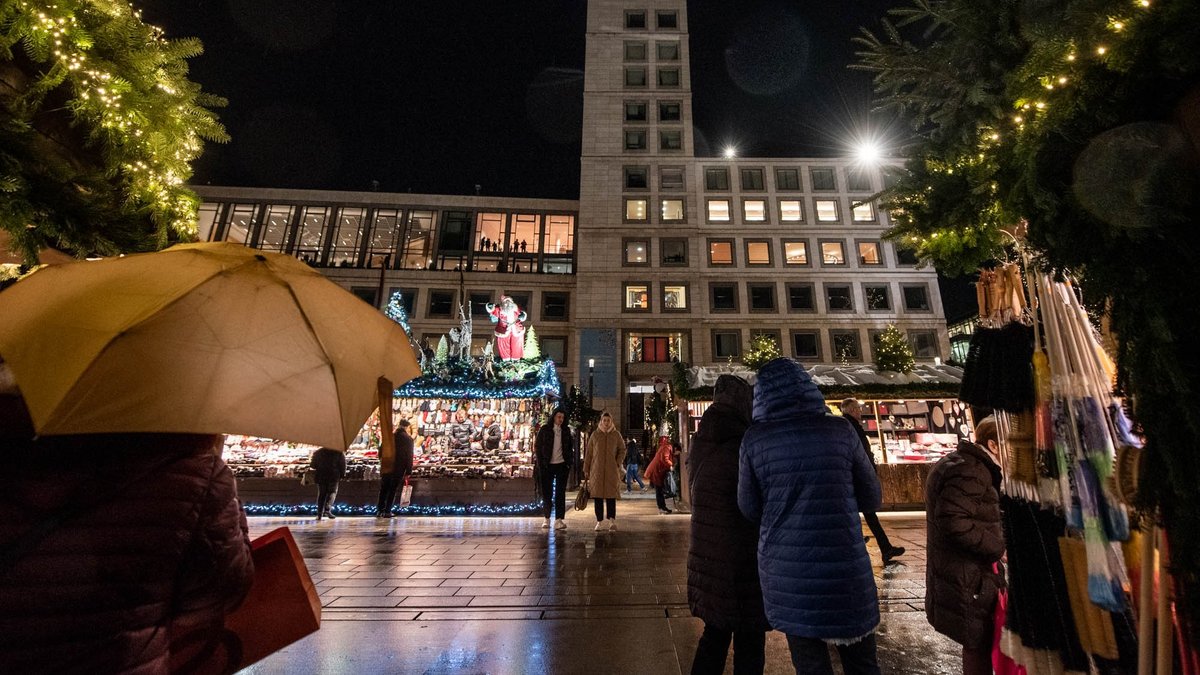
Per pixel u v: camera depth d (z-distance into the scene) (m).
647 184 38.91
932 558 2.61
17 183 2.28
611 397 34.53
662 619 4.24
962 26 2.10
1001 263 2.64
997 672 2.42
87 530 1.07
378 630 4.00
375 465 11.60
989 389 2.44
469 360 13.91
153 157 3.07
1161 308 1.30
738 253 37.97
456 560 6.54
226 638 1.49
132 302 1.16
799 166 39.75
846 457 2.31
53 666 1.01
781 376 2.49
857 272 37.69
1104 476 1.97
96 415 1.01
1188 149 1.23
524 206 40.66
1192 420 1.25
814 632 2.07
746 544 2.52
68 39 2.63
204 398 1.10
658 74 41.41
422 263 39.59
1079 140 1.38
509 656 3.51
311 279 1.43
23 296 1.22
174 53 3.10
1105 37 1.33
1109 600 1.89
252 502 11.27
